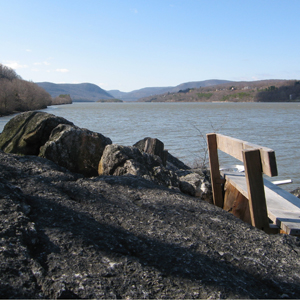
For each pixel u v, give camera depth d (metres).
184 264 2.24
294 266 2.41
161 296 1.88
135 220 2.91
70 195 3.31
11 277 1.83
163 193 3.88
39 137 6.50
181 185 5.16
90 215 2.86
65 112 77.88
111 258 2.18
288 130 29.31
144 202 3.46
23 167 3.90
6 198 2.69
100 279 1.95
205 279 2.08
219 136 4.41
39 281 1.87
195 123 38.41
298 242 2.80
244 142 3.31
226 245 2.64
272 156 2.69
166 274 2.10
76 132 6.10
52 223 2.55
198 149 17.83
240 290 2.02
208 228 2.94
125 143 21.00
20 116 6.87
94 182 3.91
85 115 60.75
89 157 6.14
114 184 3.98
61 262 2.06
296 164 14.04
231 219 3.26
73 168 6.04
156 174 5.02
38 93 111.38
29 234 2.28
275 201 3.66
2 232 2.20
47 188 3.32
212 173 4.78
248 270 2.34
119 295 1.86
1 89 71.81
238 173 4.93
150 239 2.57
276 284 2.18
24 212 2.60
